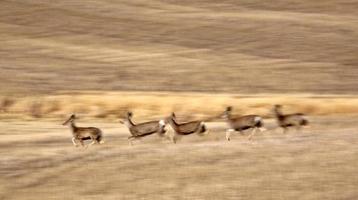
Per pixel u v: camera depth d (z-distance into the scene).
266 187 68.44
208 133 101.56
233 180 71.19
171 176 73.75
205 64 188.62
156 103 146.50
